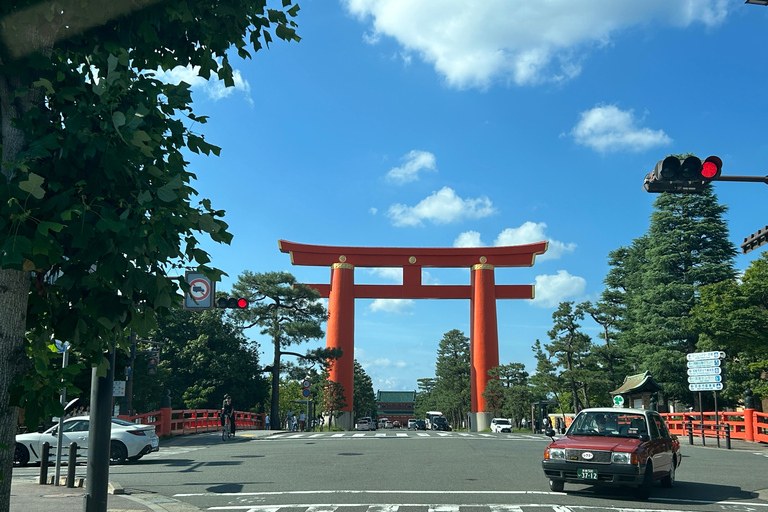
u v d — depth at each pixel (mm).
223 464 17594
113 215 4727
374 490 12383
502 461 18016
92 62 5398
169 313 5234
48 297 5309
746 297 36375
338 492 12148
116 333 5539
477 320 63594
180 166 5836
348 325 63219
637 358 56219
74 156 4859
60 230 4535
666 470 13000
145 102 5402
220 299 21281
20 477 14867
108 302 4902
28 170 4629
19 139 4906
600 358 64000
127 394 26672
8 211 4328
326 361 56781
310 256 63781
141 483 13773
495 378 63094
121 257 4727
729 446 25719
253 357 65875
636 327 58062
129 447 17891
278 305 54281
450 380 104812
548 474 12008
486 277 63688
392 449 22250
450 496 11594
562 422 54375
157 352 27484
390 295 64062
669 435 13898
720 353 27797
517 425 70312
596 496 11781
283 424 88062
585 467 11523
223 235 5578
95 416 8039
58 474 13266
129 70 5367
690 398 52844
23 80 4914
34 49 4926
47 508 10195
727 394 43125
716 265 53438
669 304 52906
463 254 64250
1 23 4734
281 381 94875
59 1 4867
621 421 12906
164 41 6082
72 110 4828
